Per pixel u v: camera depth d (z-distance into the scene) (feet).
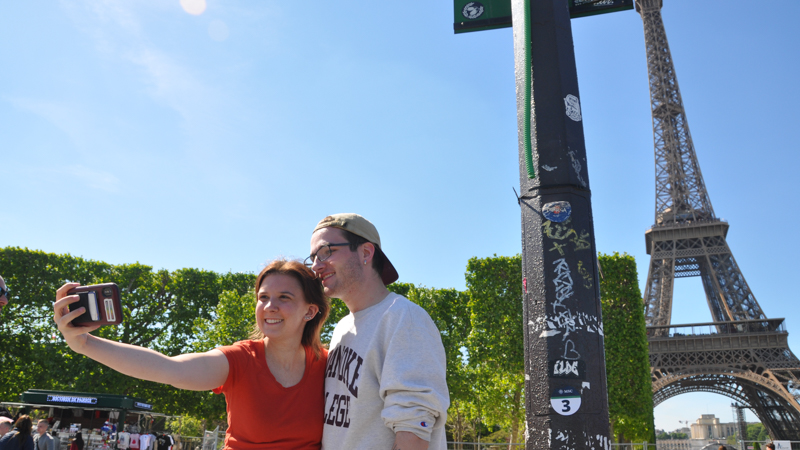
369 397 8.08
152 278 114.01
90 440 66.95
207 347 104.99
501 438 177.68
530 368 10.60
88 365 102.63
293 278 9.32
